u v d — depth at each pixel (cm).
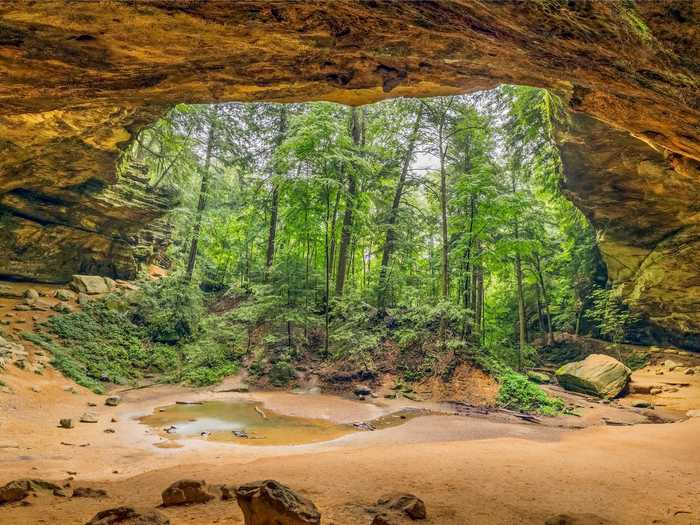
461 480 672
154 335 1998
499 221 1962
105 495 536
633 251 2288
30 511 448
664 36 412
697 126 583
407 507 482
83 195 1962
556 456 898
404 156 2394
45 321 1734
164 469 709
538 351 2747
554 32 435
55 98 618
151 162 2697
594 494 634
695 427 1294
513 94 2175
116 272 2289
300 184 1930
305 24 444
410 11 420
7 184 1692
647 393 1867
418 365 1867
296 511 365
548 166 2384
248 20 428
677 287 2181
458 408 1549
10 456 780
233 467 728
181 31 444
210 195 2477
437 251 2706
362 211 2292
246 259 2911
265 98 723
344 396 1697
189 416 1292
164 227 2600
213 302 2597
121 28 430
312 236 2130
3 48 460
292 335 2070
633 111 622
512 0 385
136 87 597
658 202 1950
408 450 919
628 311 2509
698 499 628
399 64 573
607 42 436
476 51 524
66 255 2102
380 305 2328
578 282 2873
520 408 1573
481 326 2423
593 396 1866
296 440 1061
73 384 1460
